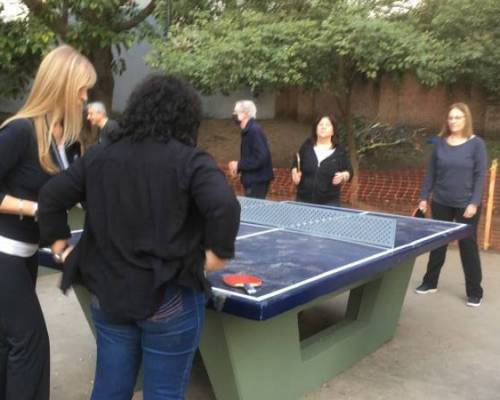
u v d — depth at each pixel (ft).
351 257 9.87
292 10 27.84
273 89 28.55
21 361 8.03
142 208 6.46
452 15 26.32
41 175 7.72
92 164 6.75
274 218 13.38
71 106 7.76
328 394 11.07
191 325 6.80
